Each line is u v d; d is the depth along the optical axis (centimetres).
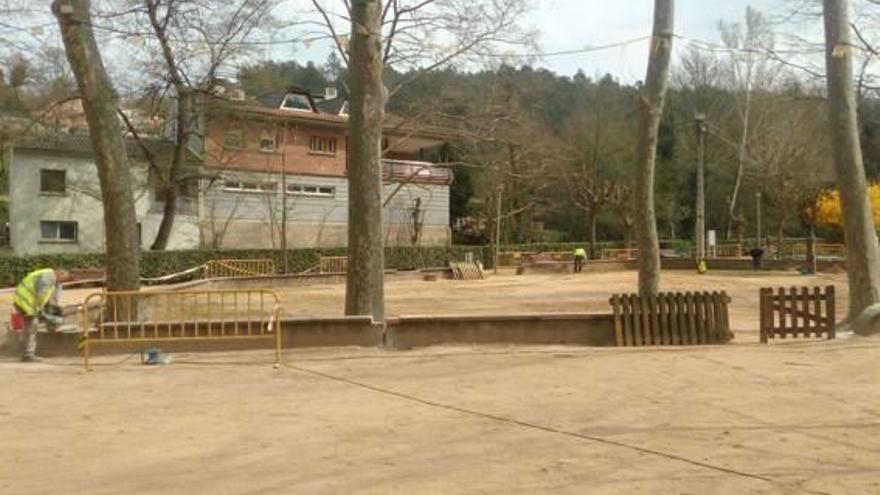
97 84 1587
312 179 5525
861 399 977
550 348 1424
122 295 1404
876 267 1658
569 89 7644
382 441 806
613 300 1466
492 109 3391
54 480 687
